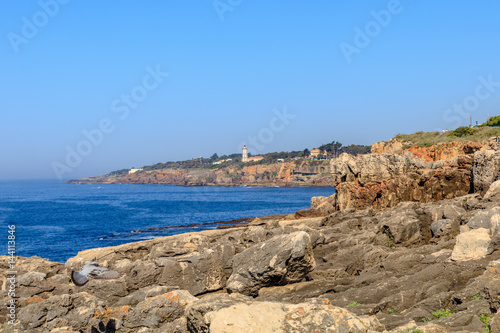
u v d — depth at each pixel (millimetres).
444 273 20391
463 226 26109
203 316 15625
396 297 18438
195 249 31672
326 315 13297
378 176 65750
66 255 62750
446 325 14555
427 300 17469
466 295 16812
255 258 23797
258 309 13625
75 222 106875
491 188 37156
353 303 19266
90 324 18719
